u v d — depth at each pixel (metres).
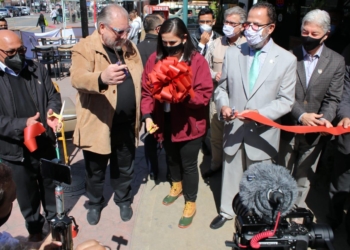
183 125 2.86
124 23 2.63
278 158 3.17
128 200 3.39
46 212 2.99
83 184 3.78
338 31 4.12
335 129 2.56
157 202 3.55
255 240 1.53
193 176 3.09
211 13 4.35
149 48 3.83
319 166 3.91
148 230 3.11
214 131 3.78
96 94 2.79
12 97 2.50
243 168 2.97
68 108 4.36
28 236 3.00
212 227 3.12
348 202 3.53
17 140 2.52
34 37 10.98
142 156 4.62
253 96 2.65
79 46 2.74
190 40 2.72
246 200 1.61
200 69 2.75
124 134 3.09
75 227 1.74
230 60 2.79
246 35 2.55
